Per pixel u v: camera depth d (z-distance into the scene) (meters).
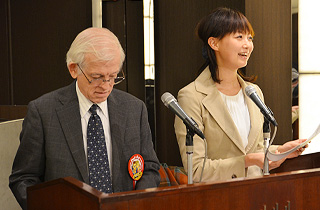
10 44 3.90
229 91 2.56
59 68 3.83
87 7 3.72
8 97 3.94
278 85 2.92
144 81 3.47
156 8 3.53
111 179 1.88
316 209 1.48
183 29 3.48
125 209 1.21
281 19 2.89
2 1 3.87
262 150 2.56
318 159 2.40
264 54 2.93
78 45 1.76
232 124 2.44
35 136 1.84
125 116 1.96
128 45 3.53
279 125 2.93
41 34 3.84
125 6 3.52
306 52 2.93
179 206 1.29
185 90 2.52
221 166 2.36
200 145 2.44
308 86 2.95
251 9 2.94
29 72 3.89
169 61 3.53
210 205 1.33
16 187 1.82
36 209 1.43
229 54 2.46
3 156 2.53
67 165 1.83
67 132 1.85
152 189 1.27
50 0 3.80
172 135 3.54
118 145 1.90
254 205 1.39
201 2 3.43
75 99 1.90
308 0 2.91
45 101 1.89
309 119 2.96
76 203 1.28
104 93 1.81
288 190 1.44
